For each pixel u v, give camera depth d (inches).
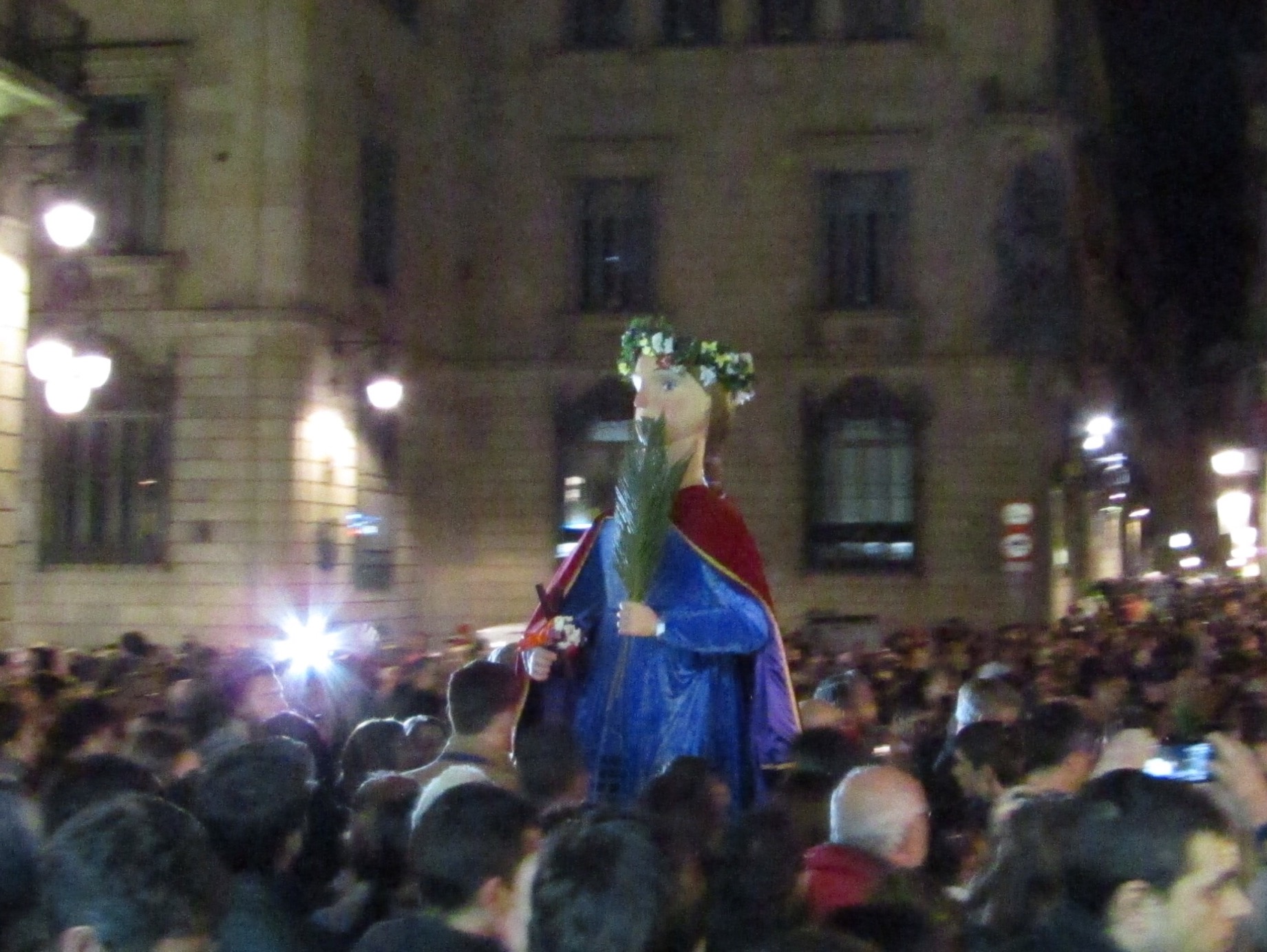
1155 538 2283.5
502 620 1250.6
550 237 1266.0
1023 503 1194.0
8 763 301.9
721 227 1243.8
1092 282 1510.8
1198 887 163.8
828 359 1220.5
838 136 1226.6
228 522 1035.3
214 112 1051.9
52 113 679.7
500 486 1261.1
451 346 1266.0
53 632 1054.4
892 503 1217.4
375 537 1162.0
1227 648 622.8
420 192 1218.6
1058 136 1216.8
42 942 168.2
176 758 292.0
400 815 214.2
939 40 1221.1
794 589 1214.9
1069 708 271.6
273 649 759.7
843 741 266.7
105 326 1053.2
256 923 191.9
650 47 1257.4
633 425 350.6
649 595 338.6
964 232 1214.9
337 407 1093.1
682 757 239.1
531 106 1270.9
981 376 1205.1
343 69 1095.6
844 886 194.1
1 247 662.5
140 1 1064.2
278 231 1040.8
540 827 194.5
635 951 140.9
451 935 167.2
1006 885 194.7
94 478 1060.5
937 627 960.3
